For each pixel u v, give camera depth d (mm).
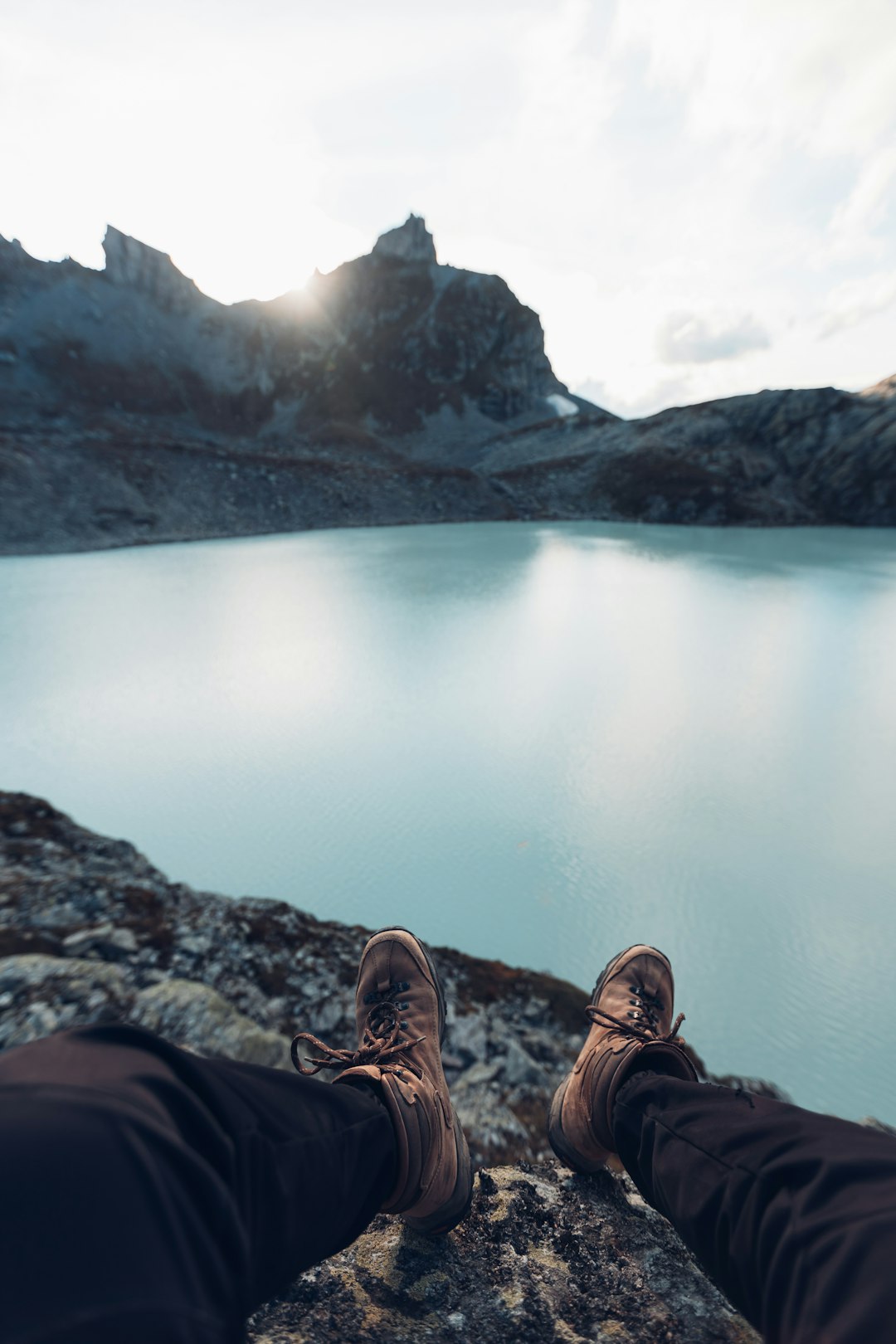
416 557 29781
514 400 106812
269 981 2877
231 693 11398
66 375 91812
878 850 6402
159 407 95938
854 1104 3389
